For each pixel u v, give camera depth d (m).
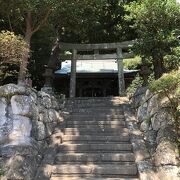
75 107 11.45
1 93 7.29
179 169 6.19
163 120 7.44
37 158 7.31
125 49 15.34
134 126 9.24
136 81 15.27
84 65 17.77
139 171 6.80
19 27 11.00
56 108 10.23
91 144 8.25
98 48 14.59
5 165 6.45
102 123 9.77
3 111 7.19
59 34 14.84
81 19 11.32
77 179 6.87
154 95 8.05
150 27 9.88
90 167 7.20
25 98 7.46
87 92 18.02
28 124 7.38
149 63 12.44
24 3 9.28
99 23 14.53
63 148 8.23
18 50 7.66
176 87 6.93
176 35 10.07
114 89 17.75
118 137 8.68
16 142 6.98
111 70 17.06
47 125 8.82
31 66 13.44
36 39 12.91
